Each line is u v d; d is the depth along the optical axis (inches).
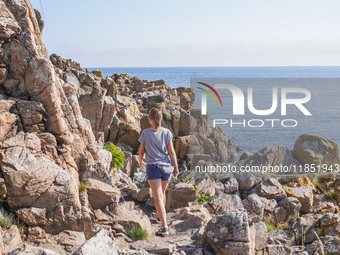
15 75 270.2
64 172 259.1
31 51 270.7
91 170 311.6
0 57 265.7
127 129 616.4
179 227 322.0
